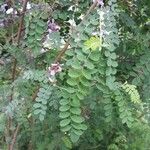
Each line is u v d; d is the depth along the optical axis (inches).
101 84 66.0
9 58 83.3
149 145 113.1
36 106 66.2
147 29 92.2
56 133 93.2
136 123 105.5
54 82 67.7
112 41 63.4
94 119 93.0
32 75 68.3
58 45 74.4
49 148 94.0
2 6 78.2
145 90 80.0
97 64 63.5
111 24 64.1
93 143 106.0
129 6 89.0
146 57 80.3
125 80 85.4
